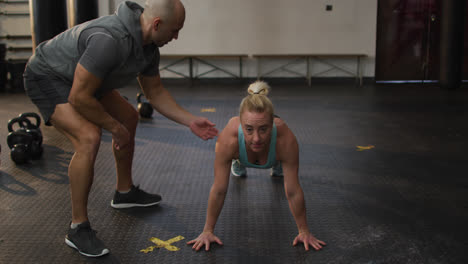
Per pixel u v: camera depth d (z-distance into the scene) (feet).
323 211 7.75
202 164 10.63
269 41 29.96
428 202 8.16
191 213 7.68
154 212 7.72
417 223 7.25
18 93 24.31
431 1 29.04
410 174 9.81
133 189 7.86
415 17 29.30
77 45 5.95
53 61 6.12
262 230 7.02
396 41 29.58
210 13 29.76
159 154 11.50
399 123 15.56
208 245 6.39
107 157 11.27
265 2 29.55
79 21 17.88
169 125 15.19
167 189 8.89
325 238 6.72
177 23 5.98
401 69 29.91
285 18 29.66
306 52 29.96
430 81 29.86
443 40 25.25
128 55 5.97
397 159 11.00
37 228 7.07
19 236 6.79
